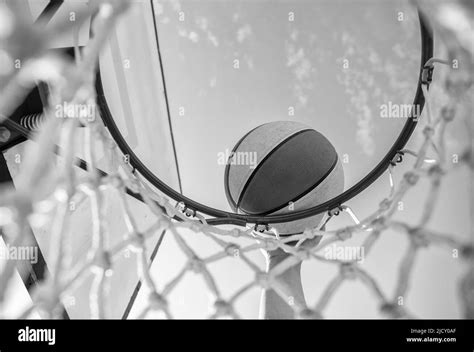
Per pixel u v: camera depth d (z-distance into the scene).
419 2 1.22
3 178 2.12
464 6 0.89
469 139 1.29
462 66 1.23
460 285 1.20
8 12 0.75
